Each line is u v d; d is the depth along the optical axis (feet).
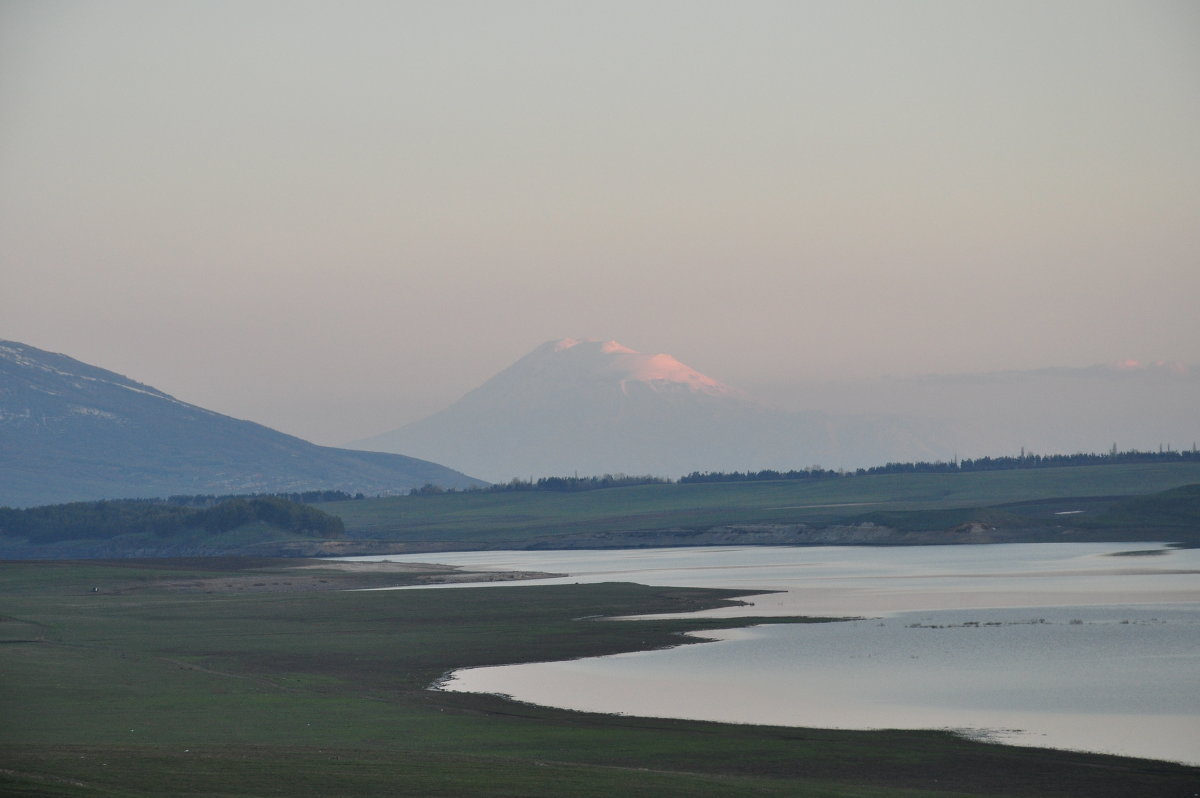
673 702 356.18
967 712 334.65
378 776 236.02
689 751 285.02
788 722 323.57
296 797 214.69
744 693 369.71
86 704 348.38
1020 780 259.39
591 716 333.42
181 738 294.87
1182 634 481.46
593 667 430.20
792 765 272.10
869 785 253.03
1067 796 247.70
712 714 336.29
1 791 199.11
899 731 310.45
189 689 378.73
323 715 330.54
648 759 276.82
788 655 448.65
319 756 260.01
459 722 320.50
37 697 360.89
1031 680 382.42
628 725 318.45
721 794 229.66
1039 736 303.48
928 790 249.14
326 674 419.74
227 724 315.78
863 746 291.58
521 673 418.72
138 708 341.41
